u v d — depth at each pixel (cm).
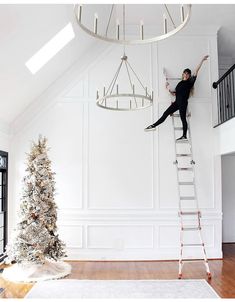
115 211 602
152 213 599
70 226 600
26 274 479
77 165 610
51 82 618
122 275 498
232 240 752
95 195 605
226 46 709
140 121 618
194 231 599
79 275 497
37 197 491
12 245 484
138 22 611
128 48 631
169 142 615
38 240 481
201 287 438
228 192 759
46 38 482
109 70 627
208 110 624
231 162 763
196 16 588
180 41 634
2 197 596
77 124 618
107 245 596
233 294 409
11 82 507
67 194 605
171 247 596
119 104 620
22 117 621
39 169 500
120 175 609
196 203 590
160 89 625
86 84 625
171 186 607
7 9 372
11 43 429
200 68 630
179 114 606
